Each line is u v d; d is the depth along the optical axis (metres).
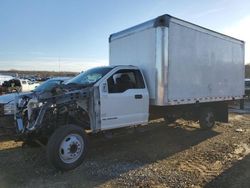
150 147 7.46
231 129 10.02
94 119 6.48
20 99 6.64
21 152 6.86
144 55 7.94
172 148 7.37
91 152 6.94
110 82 6.87
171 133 9.20
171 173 5.50
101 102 6.55
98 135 7.12
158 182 5.06
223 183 5.01
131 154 6.79
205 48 9.12
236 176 5.35
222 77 10.05
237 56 10.93
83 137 5.97
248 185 4.92
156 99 7.58
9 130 7.41
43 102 5.87
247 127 10.45
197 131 9.62
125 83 7.23
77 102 6.28
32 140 6.24
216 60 9.68
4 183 5.04
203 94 9.12
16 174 5.48
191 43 8.48
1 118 8.12
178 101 8.10
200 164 6.07
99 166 5.91
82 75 7.42
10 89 25.11
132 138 8.40
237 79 10.99
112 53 9.45
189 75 8.47
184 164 6.07
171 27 7.69
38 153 6.77
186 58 8.31
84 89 6.36
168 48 7.61
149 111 8.09
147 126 9.96
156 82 7.55
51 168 5.80
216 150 7.18
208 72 9.30
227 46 10.28
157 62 7.52
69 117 6.29
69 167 5.66
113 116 6.83
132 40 8.41
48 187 4.86
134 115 7.31
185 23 8.19
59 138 5.57
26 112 6.34
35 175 5.43
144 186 4.89
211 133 9.29
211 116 9.92
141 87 7.60
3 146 7.38
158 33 7.48
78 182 5.08
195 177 5.29
